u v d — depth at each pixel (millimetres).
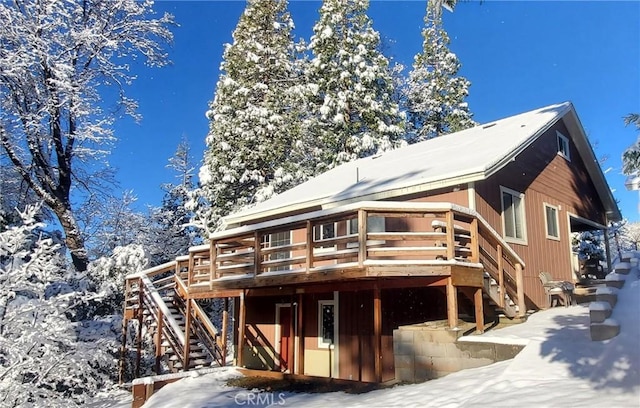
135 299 15414
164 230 27812
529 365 6035
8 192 19547
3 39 17969
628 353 5410
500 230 11344
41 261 10648
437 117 31141
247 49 27359
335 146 26469
